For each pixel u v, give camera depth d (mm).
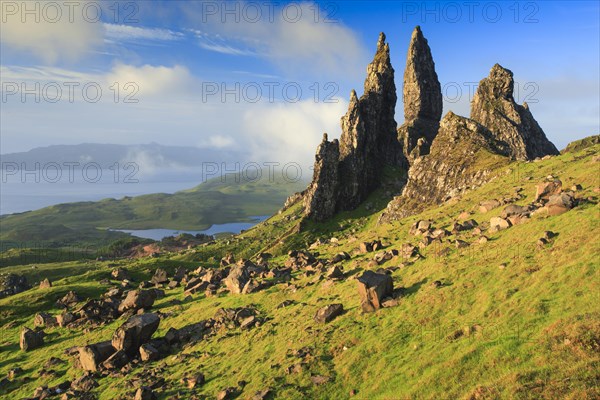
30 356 76688
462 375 32500
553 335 32125
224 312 71375
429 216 112312
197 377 48438
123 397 47812
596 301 34469
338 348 46062
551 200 61250
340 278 72875
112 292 110375
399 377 36594
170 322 78375
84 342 78688
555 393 25391
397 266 65312
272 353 50906
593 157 87688
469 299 45250
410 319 46188
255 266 103562
